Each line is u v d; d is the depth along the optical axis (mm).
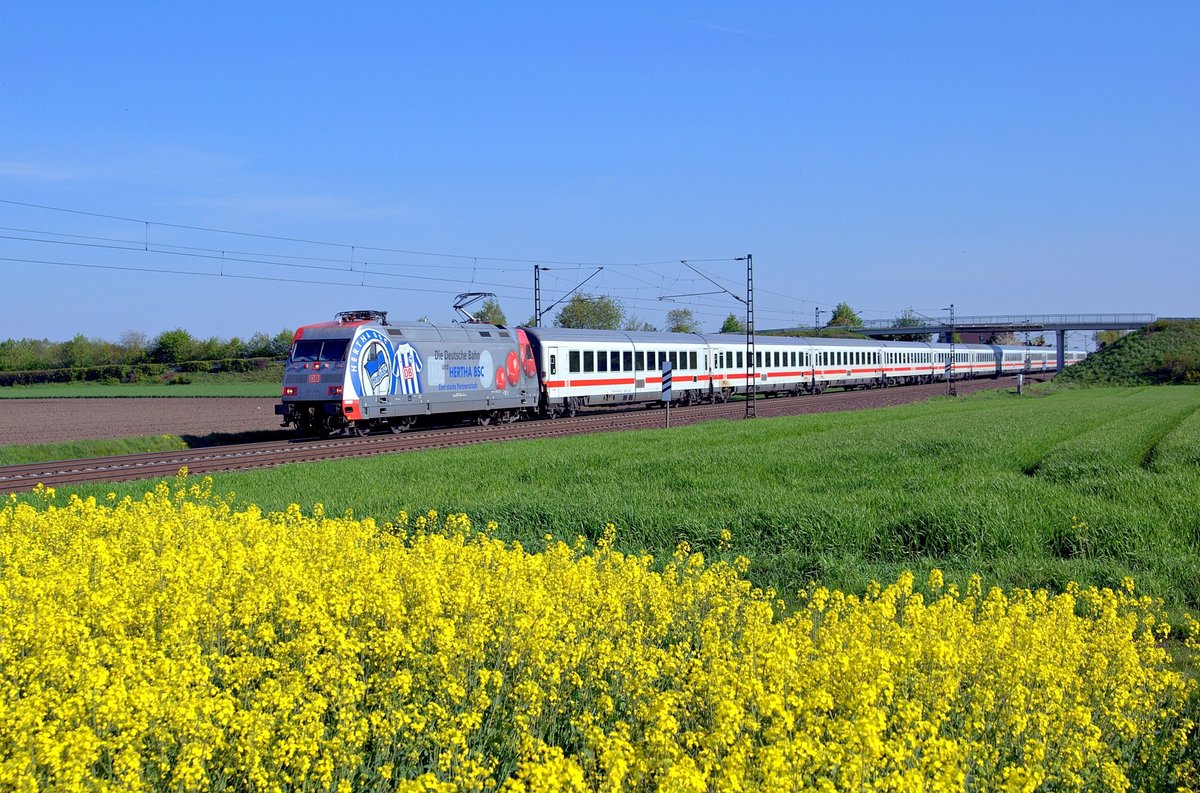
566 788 4617
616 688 6961
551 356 42094
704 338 55062
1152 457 23344
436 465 22141
